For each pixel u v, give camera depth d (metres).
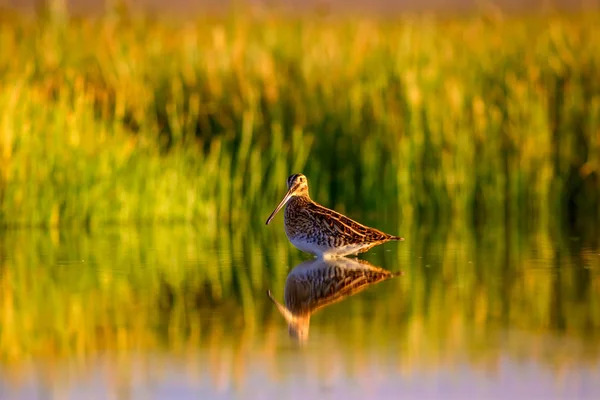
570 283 15.38
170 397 10.20
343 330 12.55
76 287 15.32
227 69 26.75
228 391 10.33
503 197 24.81
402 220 23.72
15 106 22.31
